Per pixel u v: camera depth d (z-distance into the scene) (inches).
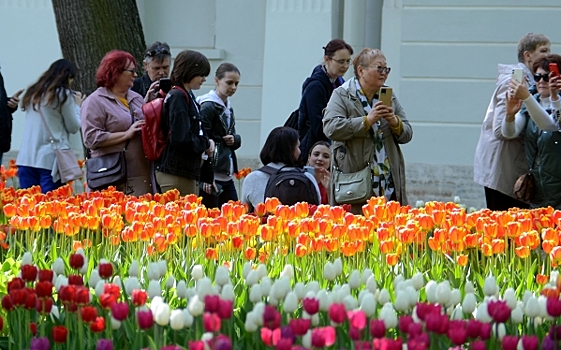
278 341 211.8
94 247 401.1
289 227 379.6
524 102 483.5
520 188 504.1
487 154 528.7
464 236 381.1
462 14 824.9
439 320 233.1
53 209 402.9
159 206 404.5
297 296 270.2
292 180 473.4
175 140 494.9
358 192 486.3
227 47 943.7
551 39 815.1
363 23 909.8
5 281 356.5
